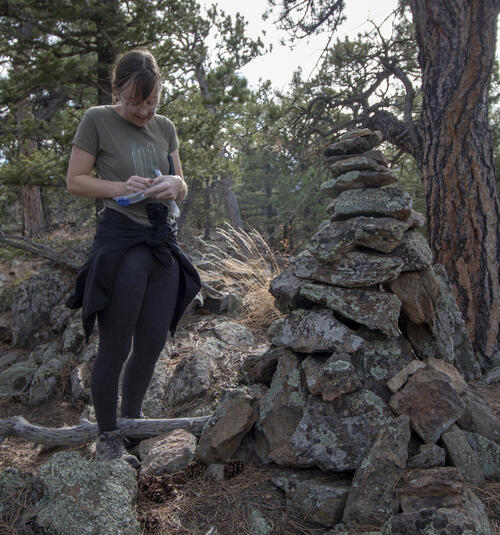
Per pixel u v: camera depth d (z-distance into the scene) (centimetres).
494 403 244
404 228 222
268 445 211
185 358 313
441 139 386
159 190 189
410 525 153
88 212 1476
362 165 238
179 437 224
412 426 194
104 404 205
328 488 181
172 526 177
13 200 665
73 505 167
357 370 213
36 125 569
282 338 231
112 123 199
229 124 809
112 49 570
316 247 227
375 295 219
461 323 277
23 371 408
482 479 185
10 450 284
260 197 2327
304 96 748
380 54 662
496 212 371
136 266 194
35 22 542
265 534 173
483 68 372
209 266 543
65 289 498
